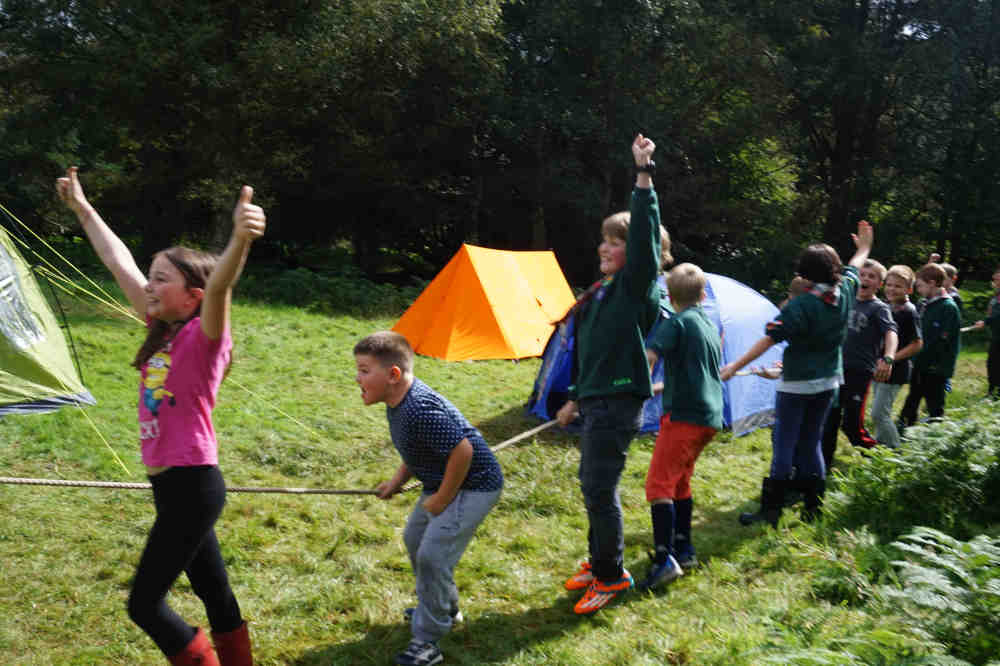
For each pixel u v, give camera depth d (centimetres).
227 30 1546
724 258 2412
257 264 1984
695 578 415
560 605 395
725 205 2255
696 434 404
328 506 505
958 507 476
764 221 2366
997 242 2625
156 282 267
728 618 368
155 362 264
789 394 476
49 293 1070
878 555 399
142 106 1527
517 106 1964
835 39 2395
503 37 1838
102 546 427
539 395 704
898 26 2464
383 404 769
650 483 412
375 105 1706
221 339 264
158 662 332
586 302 373
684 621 368
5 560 402
